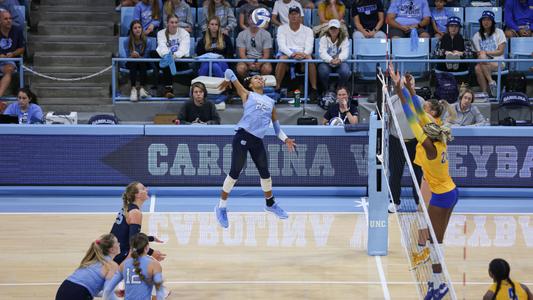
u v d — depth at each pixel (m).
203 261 11.98
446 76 17.42
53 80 18.81
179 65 18.41
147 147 15.50
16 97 17.98
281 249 12.59
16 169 15.48
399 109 13.45
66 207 14.84
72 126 15.41
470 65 18.53
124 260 9.67
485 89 18.39
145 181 15.58
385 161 11.96
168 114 17.92
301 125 15.92
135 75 18.03
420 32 18.94
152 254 10.00
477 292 10.79
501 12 19.70
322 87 18.36
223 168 15.58
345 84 17.97
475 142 15.48
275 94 17.88
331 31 17.81
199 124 15.81
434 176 10.52
